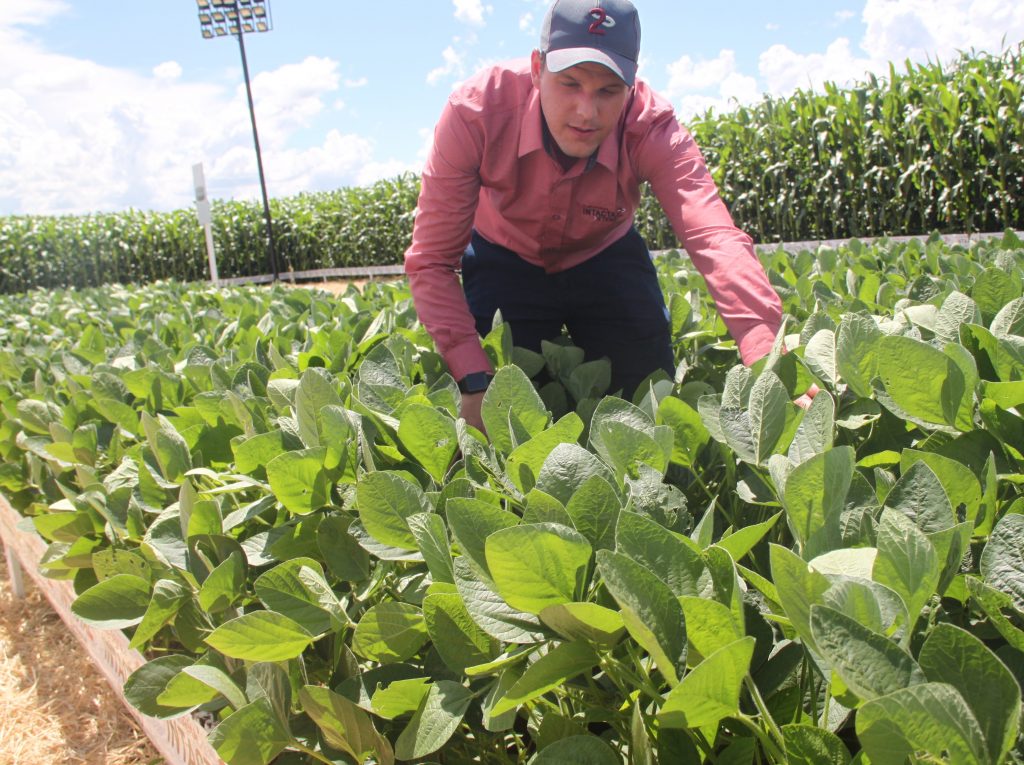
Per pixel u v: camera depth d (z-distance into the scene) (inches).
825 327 69.4
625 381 116.9
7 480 113.5
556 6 83.7
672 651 31.2
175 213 972.6
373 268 842.8
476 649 41.4
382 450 59.7
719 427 50.8
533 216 102.7
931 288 87.7
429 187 95.3
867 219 422.6
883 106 400.5
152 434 66.2
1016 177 363.6
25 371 130.5
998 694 26.5
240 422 74.0
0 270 880.3
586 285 111.2
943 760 24.7
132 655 77.6
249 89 789.9
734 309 80.7
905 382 46.9
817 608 26.5
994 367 53.0
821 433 44.5
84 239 927.7
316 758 47.0
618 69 80.7
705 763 35.1
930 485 37.8
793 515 37.9
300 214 943.0
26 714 109.4
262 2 919.0
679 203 91.7
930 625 35.3
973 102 373.4
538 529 33.5
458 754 45.9
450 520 37.6
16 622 137.2
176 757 67.6
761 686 35.1
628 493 46.0
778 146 458.9
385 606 43.6
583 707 41.9
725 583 33.7
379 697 41.3
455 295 93.4
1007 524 34.9
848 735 39.1
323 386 58.9
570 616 32.0
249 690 43.1
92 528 78.8
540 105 93.9
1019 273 86.4
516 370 56.8
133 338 128.3
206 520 57.8
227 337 131.3
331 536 52.2
